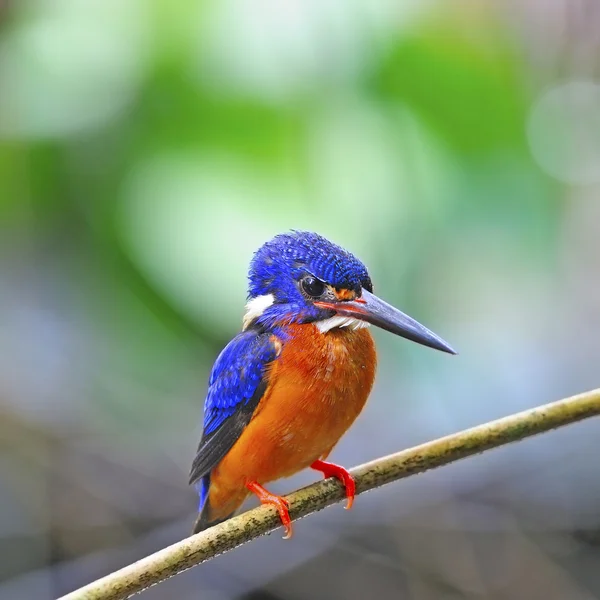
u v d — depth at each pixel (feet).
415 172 24.79
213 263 22.99
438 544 42.45
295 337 23.86
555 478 43.50
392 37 25.32
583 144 43.45
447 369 35.04
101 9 24.91
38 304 40.83
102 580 17.24
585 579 40.86
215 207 23.22
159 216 23.48
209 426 25.76
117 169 24.31
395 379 39.19
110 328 29.40
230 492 25.45
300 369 23.35
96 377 42.65
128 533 42.88
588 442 44.16
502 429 19.44
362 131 24.40
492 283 31.65
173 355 27.35
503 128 25.72
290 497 21.09
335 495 21.15
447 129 25.64
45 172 25.29
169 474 44.04
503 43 28.60
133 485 43.75
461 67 25.48
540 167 26.27
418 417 41.73
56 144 24.79
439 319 36.76
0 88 25.53
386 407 44.45
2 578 41.39
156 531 42.78
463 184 25.20
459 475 44.27
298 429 23.43
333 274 24.02
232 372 24.23
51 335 41.42
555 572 41.32
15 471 43.24
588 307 45.09
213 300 23.00
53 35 25.13
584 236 45.62
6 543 42.27
